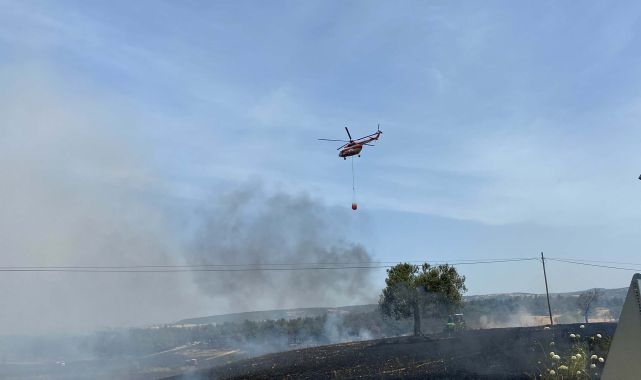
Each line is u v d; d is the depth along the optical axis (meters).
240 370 38.75
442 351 34.62
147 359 74.12
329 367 33.22
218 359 69.25
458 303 57.78
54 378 53.66
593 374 20.48
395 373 27.39
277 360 43.78
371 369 30.14
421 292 57.19
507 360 26.84
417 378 24.59
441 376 24.34
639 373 6.12
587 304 86.06
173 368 57.91
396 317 58.66
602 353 24.34
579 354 21.59
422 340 44.62
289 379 29.48
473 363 27.42
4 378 54.59
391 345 43.28
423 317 59.34
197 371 44.16
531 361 25.45
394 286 58.38
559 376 20.83
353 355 39.28
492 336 39.84
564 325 43.41
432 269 58.72
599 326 37.75
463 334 46.16
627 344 6.26
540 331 38.16
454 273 58.66
